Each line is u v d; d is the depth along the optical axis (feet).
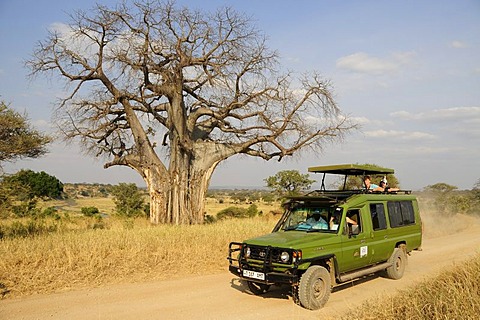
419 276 34.60
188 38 71.41
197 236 47.44
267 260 26.68
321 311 25.34
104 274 33.12
